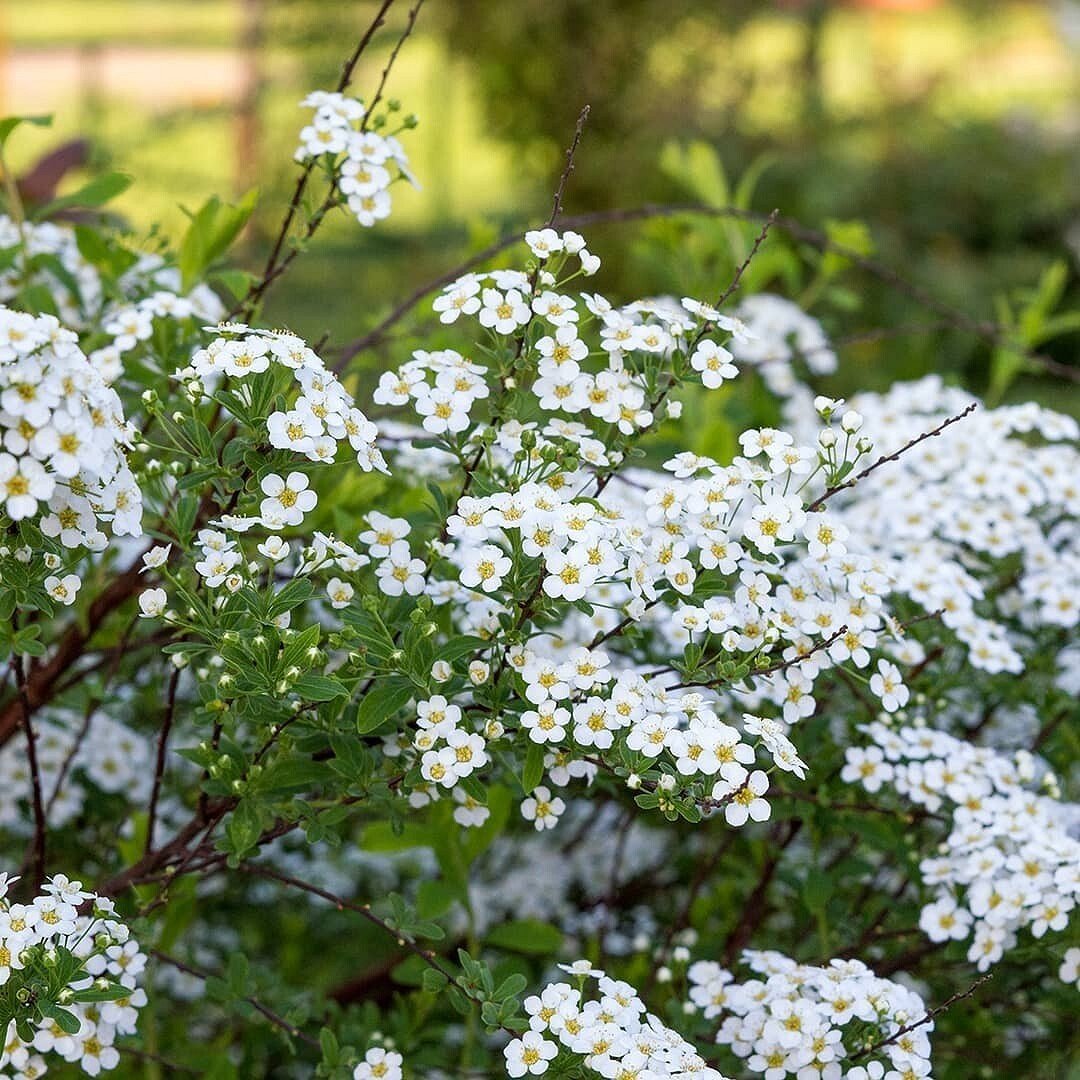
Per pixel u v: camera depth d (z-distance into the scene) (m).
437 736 0.55
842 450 0.66
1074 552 0.66
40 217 0.67
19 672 0.56
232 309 0.64
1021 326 0.74
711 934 0.67
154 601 0.55
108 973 0.56
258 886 0.73
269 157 1.83
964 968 0.63
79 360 0.52
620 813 0.71
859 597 0.58
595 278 1.95
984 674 0.65
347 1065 0.59
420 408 0.56
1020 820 0.59
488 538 0.60
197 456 0.56
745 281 0.75
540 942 0.63
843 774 0.60
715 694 0.62
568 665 0.55
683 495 0.56
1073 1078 0.64
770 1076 0.56
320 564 0.56
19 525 0.54
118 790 0.67
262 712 0.55
